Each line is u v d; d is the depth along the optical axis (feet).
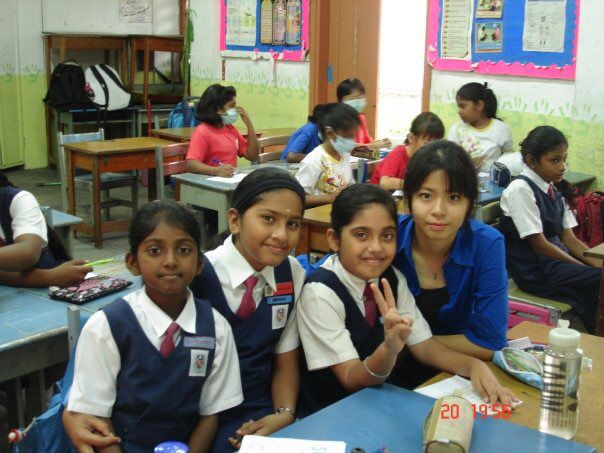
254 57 23.40
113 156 16.56
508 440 4.23
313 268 6.48
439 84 18.52
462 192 5.51
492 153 15.65
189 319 5.12
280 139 17.85
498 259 5.91
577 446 4.19
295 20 21.89
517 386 5.35
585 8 15.58
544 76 16.49
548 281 10.41
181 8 26.53
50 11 24.77
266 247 5.35
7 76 24.07
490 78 17.48
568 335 4.54
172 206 5.14
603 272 9.29
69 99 23.22
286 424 5.26
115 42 25.17
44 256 7.96
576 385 4.54
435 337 6.04
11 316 6.72
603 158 15.87
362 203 5.33
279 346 5.79
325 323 5.45
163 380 4.97
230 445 5.35
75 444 4.83
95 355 4.92
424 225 5.58
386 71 20.31
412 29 19.49
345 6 20.88
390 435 4.26
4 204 7.64
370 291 5.62
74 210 17.29
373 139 20.86
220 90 15.38
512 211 10.61
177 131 19.69
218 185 13.28
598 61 15.58
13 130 24.63
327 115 12.28
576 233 12.97
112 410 4.99
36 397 7.16
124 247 16.92
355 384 5.12
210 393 5.22
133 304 5.09
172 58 27.12
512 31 16.84
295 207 5.39
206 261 5.73
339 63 21.39
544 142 10.39
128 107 24.47
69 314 5.95
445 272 6.01
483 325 5.90
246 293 5.59
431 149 5.57
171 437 5.02
